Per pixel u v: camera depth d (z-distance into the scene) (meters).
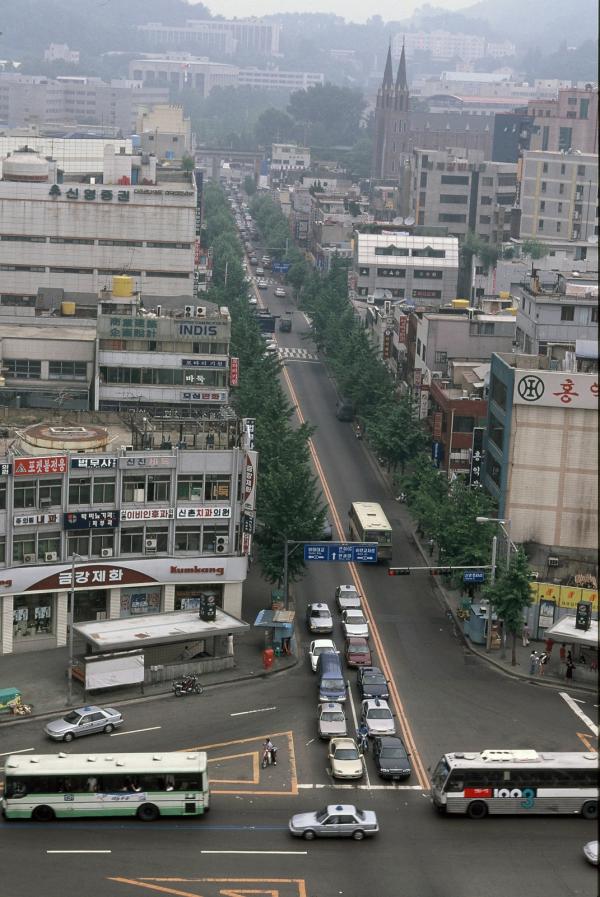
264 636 123.00
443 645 121.44
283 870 78.38
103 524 118.06
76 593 119.81
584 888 76.75
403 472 177.50
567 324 174.12
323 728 98.62
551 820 86.69
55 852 80.38
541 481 128.25
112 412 134.50
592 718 104.12
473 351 186.12
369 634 122.62
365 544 122.19
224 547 122.75
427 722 102.31
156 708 104.81
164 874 77.69
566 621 116.44
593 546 128.25
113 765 85.62
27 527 115.56
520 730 101.06
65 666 113.62
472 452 141.38
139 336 161.12
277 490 130.25
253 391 185.50
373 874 78.06
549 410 126.88
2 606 115.50
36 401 163.88
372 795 89.75
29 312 191.88
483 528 130.50
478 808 86.44
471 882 77.31
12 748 95.94
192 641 113.19
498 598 116.19
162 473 119.94
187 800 85.19
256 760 95.00
